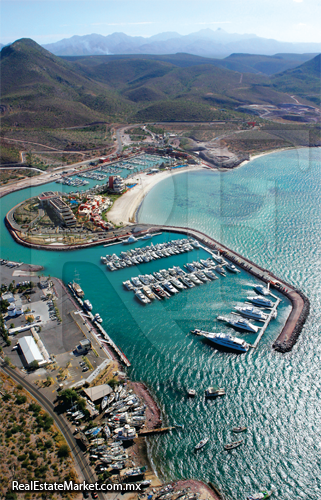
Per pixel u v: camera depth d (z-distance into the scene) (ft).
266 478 277.64
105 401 330.34
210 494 264.11
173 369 377.91
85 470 267.18
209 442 304.30
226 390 353.92
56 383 343.87
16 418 297.12
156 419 323.37
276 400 343.26
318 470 283.18
